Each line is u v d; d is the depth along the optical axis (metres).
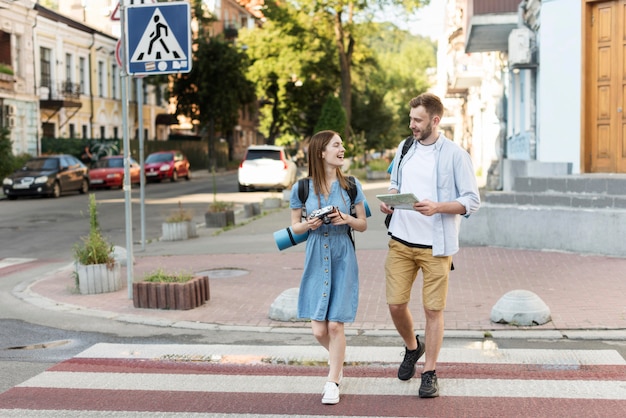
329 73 49.12
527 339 6.80
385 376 5.73
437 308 5.16
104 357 6.44
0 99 36.22
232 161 68.88
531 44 15.35
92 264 9.70
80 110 46.44
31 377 5.89
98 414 4.96
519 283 9.25
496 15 17.22
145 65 8.88
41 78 41.72
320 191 5.23
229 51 53.72
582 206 11.55
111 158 35.84
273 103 59.34
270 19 45.50
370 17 41.41
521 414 4.79
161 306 8.46
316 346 6.71
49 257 13.98
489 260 11.01
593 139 13.19
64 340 7.18
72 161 31.34
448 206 5.03
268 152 30.44
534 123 16.16
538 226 11.86
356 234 14.77
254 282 10.02
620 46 12.70
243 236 15.65
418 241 5.19
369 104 55.72
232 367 6.09
